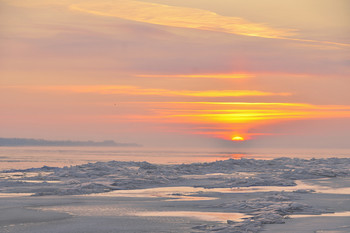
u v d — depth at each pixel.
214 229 15.43
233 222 16.61
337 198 23.48
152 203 22.22
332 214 18.50
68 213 19.16
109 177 35.28
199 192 27.11
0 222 17.19
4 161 129.75
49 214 18.89
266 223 16.38
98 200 23.48
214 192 27.16
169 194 26.27
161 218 17.91
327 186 30.30
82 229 15.81
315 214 18.52
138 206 21.19
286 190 28.09
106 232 15.34
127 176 35.72
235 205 20.89
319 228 15.27
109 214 18.97
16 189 28.20
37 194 25.83
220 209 20.17
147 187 30.33
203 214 18.86
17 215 18.70
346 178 36.00
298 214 18.53
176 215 18.64
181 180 34.59
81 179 34.03
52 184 31.02
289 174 37.75
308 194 25.38
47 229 15.84
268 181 32.19
